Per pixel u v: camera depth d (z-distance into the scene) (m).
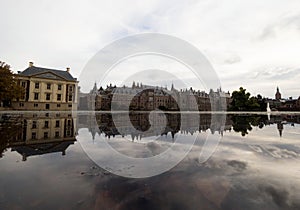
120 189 3.63
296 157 6.05
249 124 18.39
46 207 2.93
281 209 2.91
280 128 14.68
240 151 6.95
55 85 49.91
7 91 35.69
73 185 3.80
